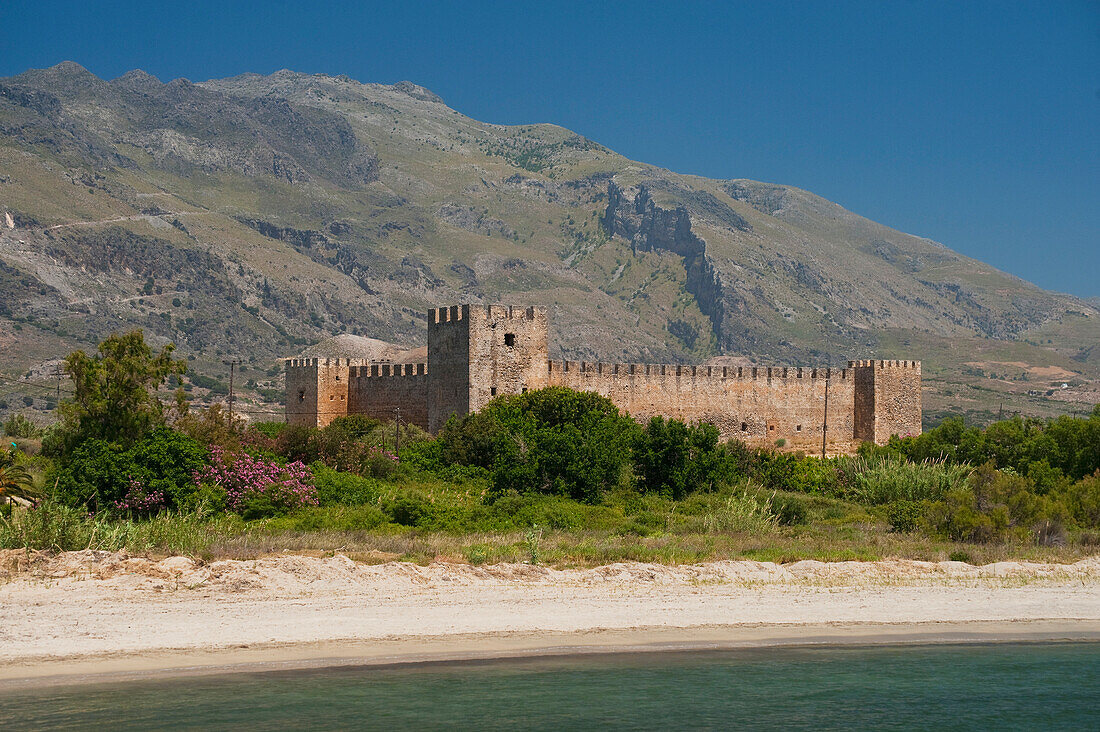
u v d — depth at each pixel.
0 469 45.25
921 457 76.31
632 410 85.31
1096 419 72.19
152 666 27.02
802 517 55.06
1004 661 31.11
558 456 56.59
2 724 23.70
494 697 26.83
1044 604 36.50
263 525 43.59
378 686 27.00
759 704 27.41
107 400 51.41
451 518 47.50
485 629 31.12
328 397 91.38
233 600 31.75
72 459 47.41
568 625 31.88
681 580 37.12
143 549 36.59
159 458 46.84
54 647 27.59
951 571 40.44
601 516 50.53
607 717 26.12
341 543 39.56
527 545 40.88
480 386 78.12
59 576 32.75
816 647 31.55
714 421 88.94
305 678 27.09
